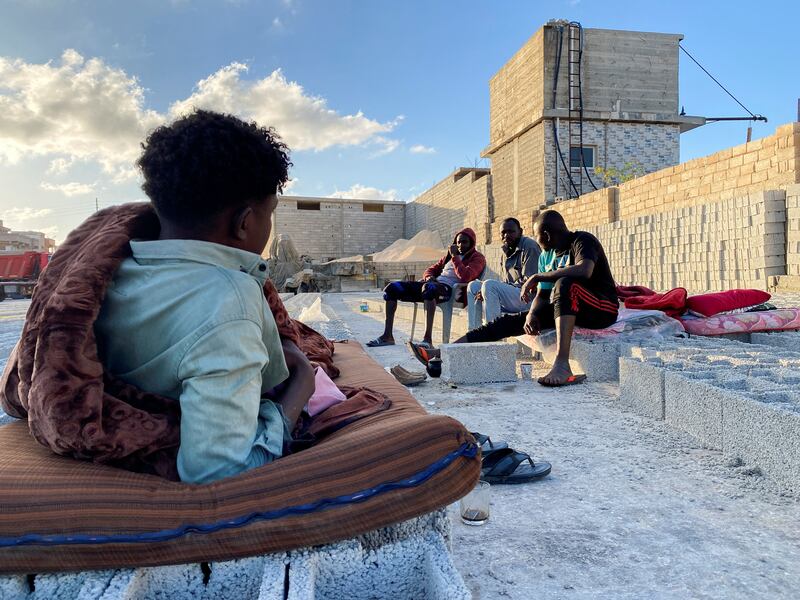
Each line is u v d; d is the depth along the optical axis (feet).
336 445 4.32
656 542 5.74
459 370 14.76
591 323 14.74
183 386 4.02
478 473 4.56
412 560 4.51
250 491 4.05
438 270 22.66
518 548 5.68
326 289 95.25
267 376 4.78
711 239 30.12
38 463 4.22
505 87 71.77
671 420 9.87
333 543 4.36
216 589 4.21
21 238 252.83
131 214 4.83
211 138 4.15
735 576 5.05
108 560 3.95
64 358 3.97
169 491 4.00
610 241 41.09
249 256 4.46
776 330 16.16
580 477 7.64
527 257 18.85
